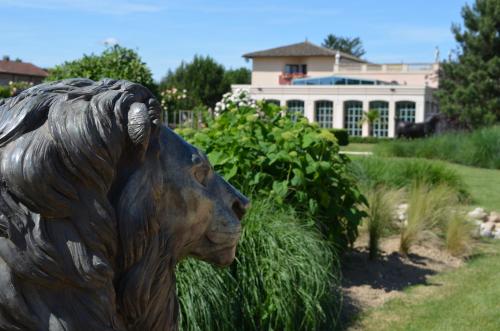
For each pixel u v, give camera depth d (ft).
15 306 3.79
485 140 60.03
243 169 16.05
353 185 18.70
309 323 13.55
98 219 3.84
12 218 3.75
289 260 13.58
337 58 166.81
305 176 17.03
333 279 15.56
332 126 142.51
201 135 16.78
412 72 157.89
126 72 39.86
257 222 14.29
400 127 106.73
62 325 3.79
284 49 191.52
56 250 3.76
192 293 11.46
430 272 19.47
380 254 20.66
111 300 3.97
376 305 16.30
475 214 27.68
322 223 17.30
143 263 4.13
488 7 103.45
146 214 4.04
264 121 19.76
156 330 4.44
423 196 24.03
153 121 4.14
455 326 15.08
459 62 108.06
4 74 173.78
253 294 13.00
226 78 202.80
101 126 3.83
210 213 4.76
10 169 3.73
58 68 39.11
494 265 20.66
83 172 3.77
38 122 3.94
